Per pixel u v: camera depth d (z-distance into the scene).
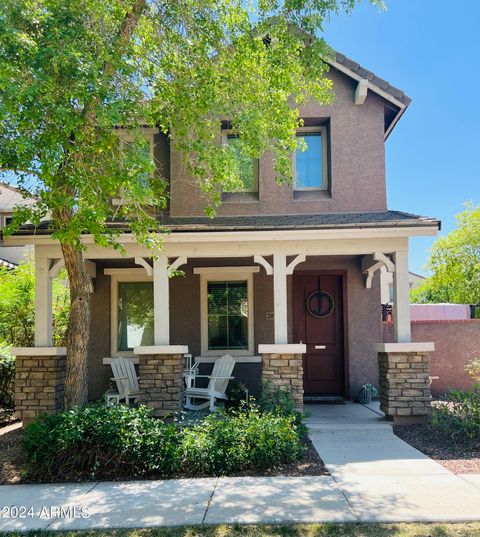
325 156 11.30
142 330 11.55
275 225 8.98
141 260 9.35
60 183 6.83
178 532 4.66
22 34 5.62
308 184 11.27
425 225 8.80
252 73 8.01
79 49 6.27
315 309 11.52
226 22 7.90
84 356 7.73
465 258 19.08
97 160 7.26
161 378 8.93
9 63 5.64
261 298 11.31
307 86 8.20
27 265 13.18
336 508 5.14
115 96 6.73
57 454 6.35
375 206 10.91
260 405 8.45
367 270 10.98
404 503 5.27
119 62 6.84
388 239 9.19
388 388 8.77
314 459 6.93
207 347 11.34
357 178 10.98
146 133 11.23
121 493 5.70
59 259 9.51
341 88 11.16
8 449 7.66
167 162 11.26
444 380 11.71
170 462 6.35
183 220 10.46
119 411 6.82
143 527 4.79
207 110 7.92
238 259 11.28
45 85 5.90
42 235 8.99
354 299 11.34
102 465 6.39
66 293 12.59
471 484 5.87
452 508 5.11
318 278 11.59
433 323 11.84
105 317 11.41
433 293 24.50
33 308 12.00
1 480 6.27
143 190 6.70
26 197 7.81
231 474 6.36
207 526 4.77
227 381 10.20
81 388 7.66
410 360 8.77
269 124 7.95
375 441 7.85
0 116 5.46
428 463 6.72
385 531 4.59
